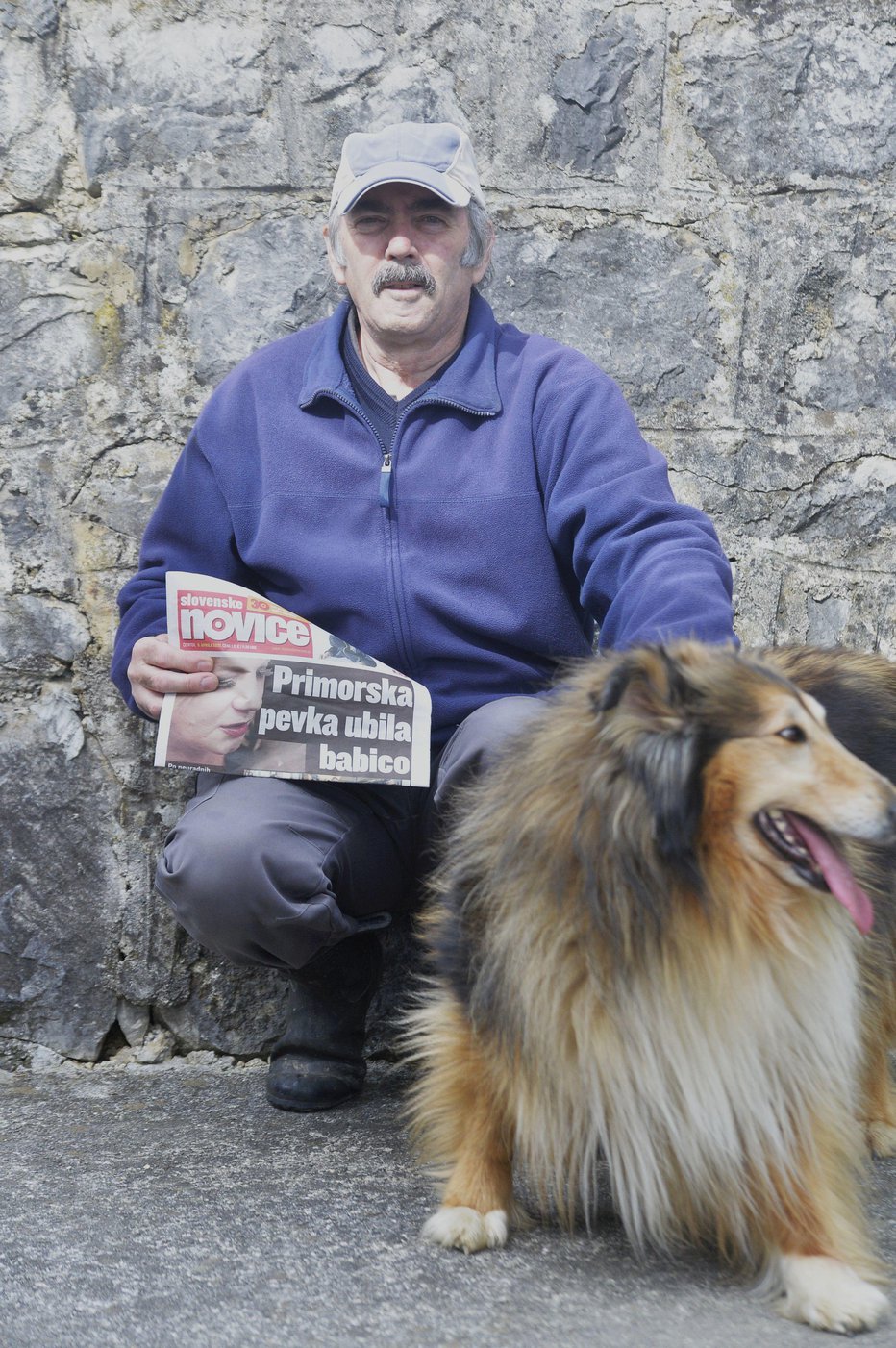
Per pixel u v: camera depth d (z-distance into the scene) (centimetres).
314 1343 196
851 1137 225
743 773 201
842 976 218
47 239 355
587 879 207
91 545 354
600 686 208
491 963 223
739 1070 210
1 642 352
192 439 322
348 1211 247
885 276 371
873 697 280
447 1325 202
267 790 290
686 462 369
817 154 370
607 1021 211
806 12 368
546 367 306
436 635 300
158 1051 357
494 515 298
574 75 364
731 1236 230
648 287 368
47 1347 195
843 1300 200
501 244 365
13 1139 292
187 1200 253
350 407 306
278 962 298
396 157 303
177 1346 195
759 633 371
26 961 352
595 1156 237
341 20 359
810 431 371
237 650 291
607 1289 214
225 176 359
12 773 351
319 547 303
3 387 354
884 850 247
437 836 302
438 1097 243
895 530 373
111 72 356
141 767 353
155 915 354
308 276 362
